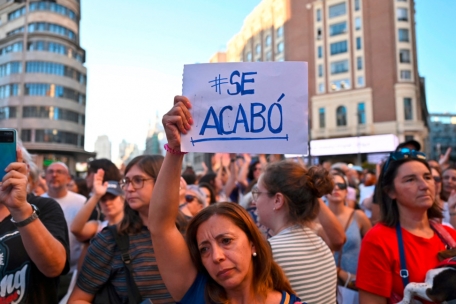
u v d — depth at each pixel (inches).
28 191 90.2
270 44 1747.0
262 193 77.7
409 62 1359.5
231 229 53.4
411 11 1395.2
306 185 73.7
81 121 1699.1
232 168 225.0
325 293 68.1
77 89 1675.7
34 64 1549.0
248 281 54.9
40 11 1582.2
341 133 1425.9
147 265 75.6
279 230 74.9
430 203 73.1
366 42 1403.8
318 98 1489.9
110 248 77.7
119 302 75.3
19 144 93.7
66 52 1633.9
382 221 77.8
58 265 70.9
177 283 56.6
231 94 57.0
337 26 1481.3
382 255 72.4
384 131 1338.6
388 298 71.9
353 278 108.0
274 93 56.4
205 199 151.5
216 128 56.2
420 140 1327.5
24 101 1519.4
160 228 55.8
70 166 1622.8
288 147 55.0
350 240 120.4
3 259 68.7
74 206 150.6
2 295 67.2
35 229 64.7
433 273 64.2
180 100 55.7
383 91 1354.6
